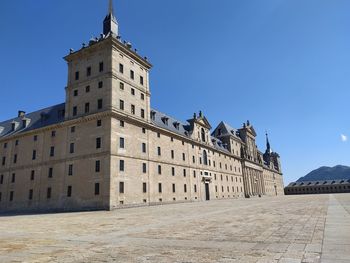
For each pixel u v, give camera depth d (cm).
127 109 5069
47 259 960
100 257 968
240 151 11062
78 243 1277
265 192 13062
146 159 5366
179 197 6288
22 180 5634
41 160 5416
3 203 5828
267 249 1008
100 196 4422
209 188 7831
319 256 866
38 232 1748
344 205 3105
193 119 7662
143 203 5038
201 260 880
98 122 4784
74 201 4703
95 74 5066
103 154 4562
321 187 19475
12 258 984
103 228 1858
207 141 8219
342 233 1271
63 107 5669
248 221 1931
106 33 5584
